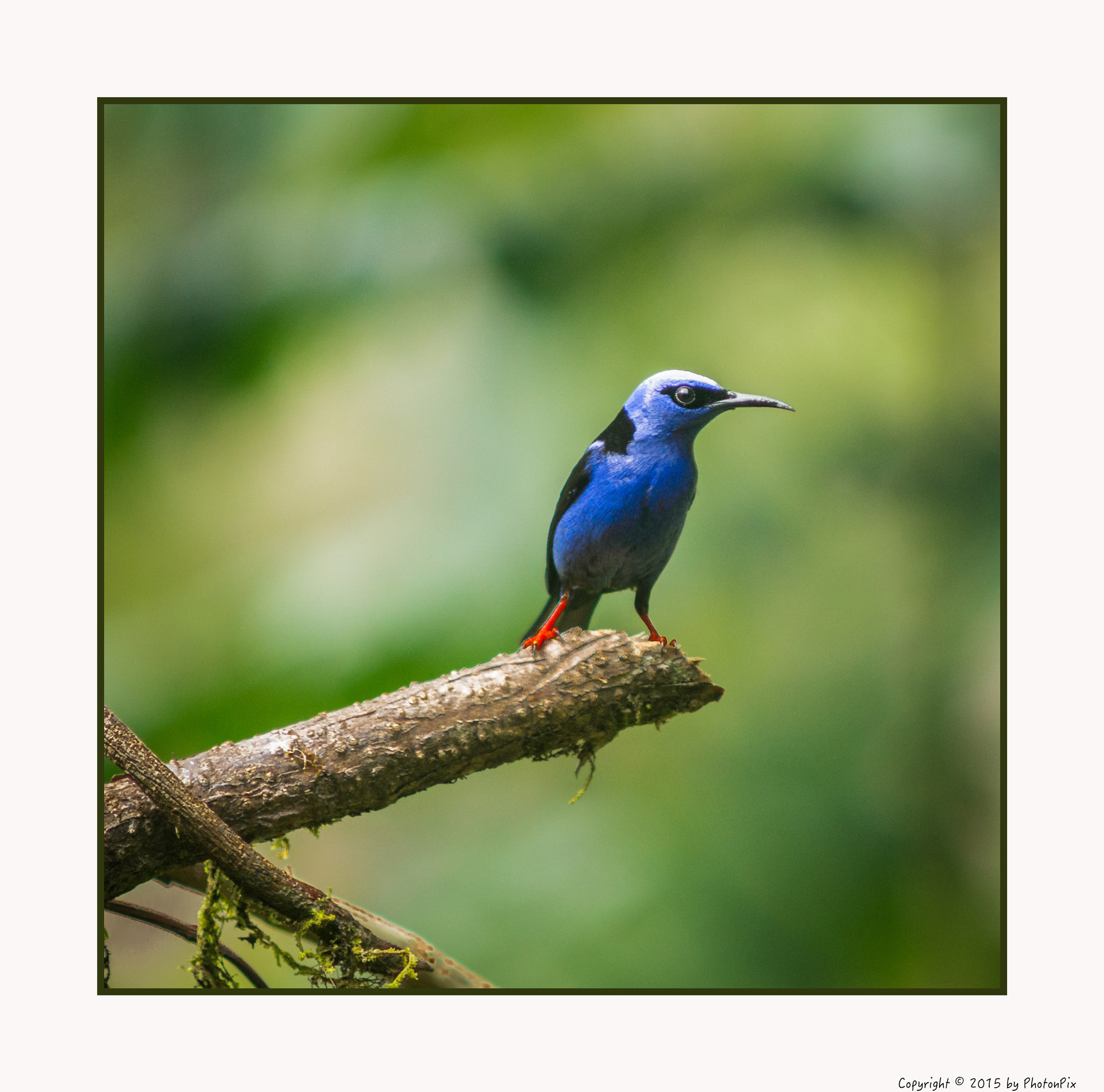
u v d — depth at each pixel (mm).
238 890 6195
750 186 12812
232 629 10969
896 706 11742
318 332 12180
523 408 11539
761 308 12562
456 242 12219
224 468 12180
